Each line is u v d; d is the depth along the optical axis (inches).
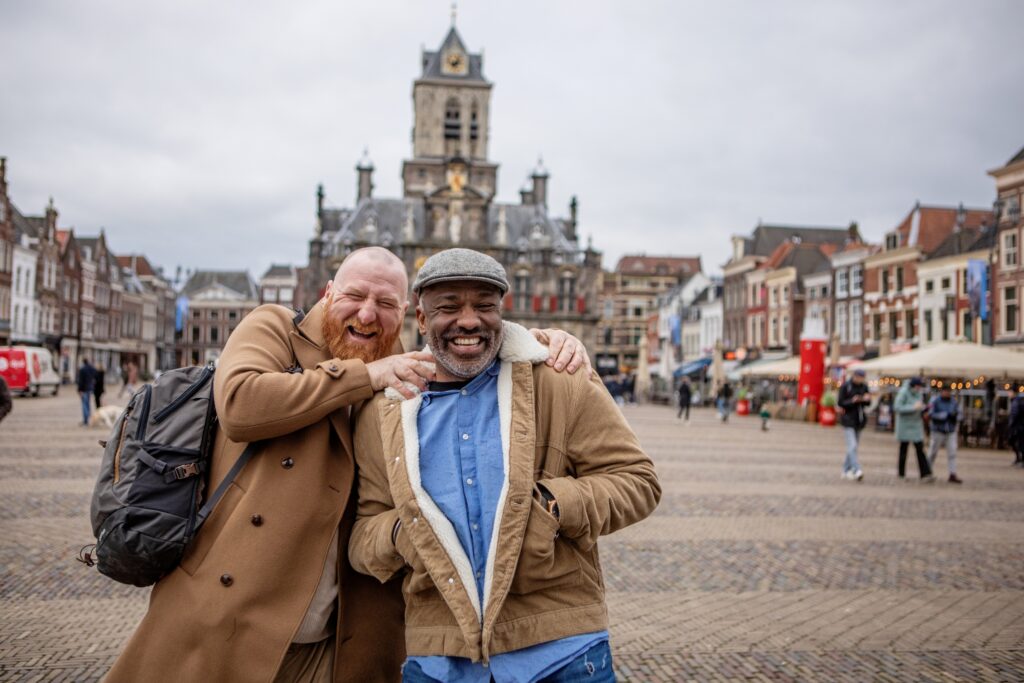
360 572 112.0
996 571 294.8
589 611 104.9
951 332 1561.3
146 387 112.2
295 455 108.7
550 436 107.6
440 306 104.4
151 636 105.5
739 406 1649.9
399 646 118.0
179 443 105.7
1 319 2175.2
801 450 796.6
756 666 197.0
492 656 99.0
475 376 108.4
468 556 100.0
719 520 391.5
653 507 109.9
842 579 281.4
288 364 114.0
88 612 227.8
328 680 114.1
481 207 3014.3
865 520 399.5
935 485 548.7
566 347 113.3
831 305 2015.3
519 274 3006.9
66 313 2701.8
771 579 280.5
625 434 110.8
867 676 191.2
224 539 105.7
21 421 907.4
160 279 3907.5
